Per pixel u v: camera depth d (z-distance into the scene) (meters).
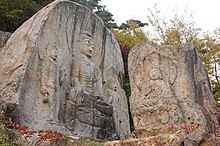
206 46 18.02
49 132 6.06
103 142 6.75
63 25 8.09
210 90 9.00
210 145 6.84
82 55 8.50
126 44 16.84
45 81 7.22
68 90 7.80
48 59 7.43
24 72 6.84
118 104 9.31
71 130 7.46
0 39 9.64
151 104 8.35
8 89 6.77
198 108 7.95
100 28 9.27
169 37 18.09
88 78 8.35
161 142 6.25
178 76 8.49
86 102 8.04
